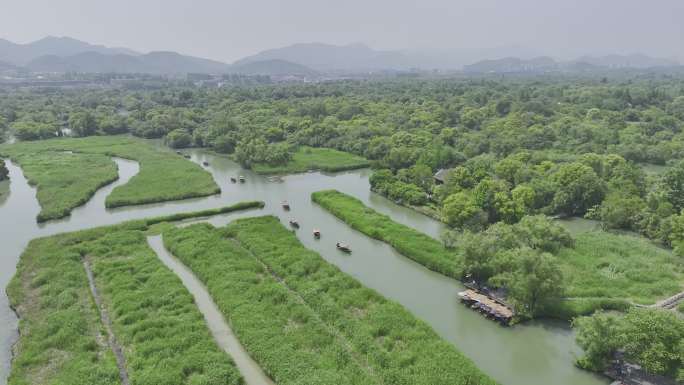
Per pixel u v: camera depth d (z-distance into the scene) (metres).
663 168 145.00
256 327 59.72
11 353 57.09
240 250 83.38
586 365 53.75
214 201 119.50
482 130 183.50
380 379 50.97
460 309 67.94
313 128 187.00
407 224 103.25
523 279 63.03
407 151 141.00
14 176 139.25
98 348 56.59
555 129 175.00
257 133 180.50
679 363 48.69
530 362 56.31
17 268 77.88
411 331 58.75
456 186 108.44
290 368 52.03
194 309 64.12
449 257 80.56
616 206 95.06
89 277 75.62
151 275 73.62
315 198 117.44
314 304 65.69
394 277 77.81
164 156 162.12
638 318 50.75
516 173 114.31
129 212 111.19
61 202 112.00
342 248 87.81
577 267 77.12
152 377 50.16
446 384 49.34
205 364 52.78
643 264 77.31
